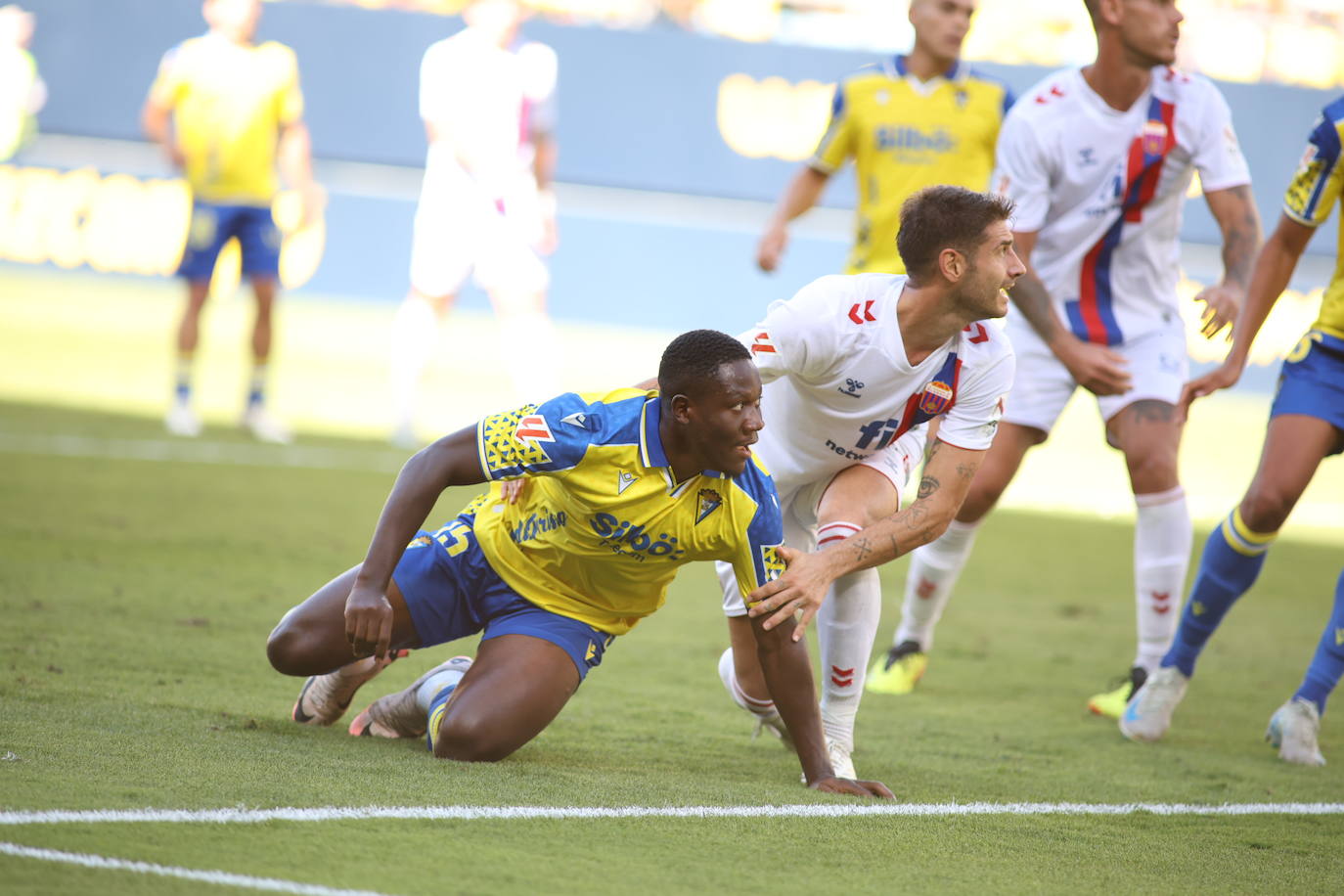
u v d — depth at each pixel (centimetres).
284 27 6744
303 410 4447
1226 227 1891
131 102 6719
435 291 4009
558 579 1369
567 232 6769
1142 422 1858
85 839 973
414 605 1378
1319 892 1098
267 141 3856
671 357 1200
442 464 1257
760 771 1392
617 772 1330
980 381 1359
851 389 1357
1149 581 1834
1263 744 1697
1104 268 1911
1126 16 1819
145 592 2058
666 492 1255
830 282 1358
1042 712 1822
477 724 1289
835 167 2438
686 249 6775
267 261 3909
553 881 966
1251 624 2541
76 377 4672
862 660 1414
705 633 2186
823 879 1023
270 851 983
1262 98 6412
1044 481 4344
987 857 1125
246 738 1325
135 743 1259
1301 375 1636
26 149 6812
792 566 1275
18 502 2723
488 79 4038
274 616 1980
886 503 1423
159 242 6850
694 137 6794
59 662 1590
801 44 6756
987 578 2841
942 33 2317
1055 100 1888
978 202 1291
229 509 2867
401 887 929
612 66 6762
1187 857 1174
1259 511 1586
